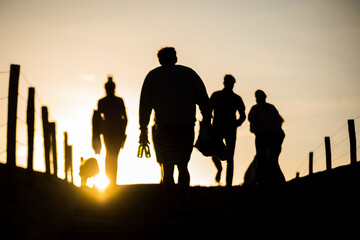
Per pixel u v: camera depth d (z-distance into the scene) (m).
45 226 9.77
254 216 11.28
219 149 10.83
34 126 13.07
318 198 12.36
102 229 10.25
